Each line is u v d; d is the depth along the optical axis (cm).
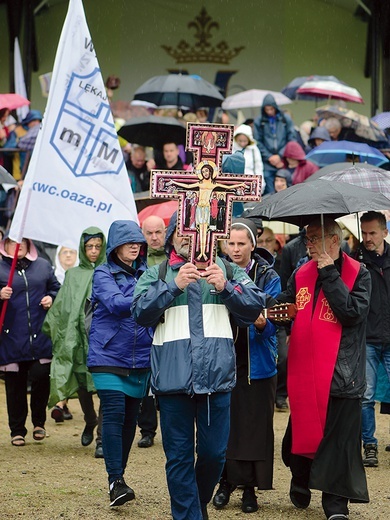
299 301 1509
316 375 1466
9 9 4347
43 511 1545
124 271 1664
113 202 1997
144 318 1320
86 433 2073
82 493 1664
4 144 3391
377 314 1942
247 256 1586
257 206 1520
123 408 1591
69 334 2006
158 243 2122
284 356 2462
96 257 2020
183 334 1329
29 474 1802
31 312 2084
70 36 1955
